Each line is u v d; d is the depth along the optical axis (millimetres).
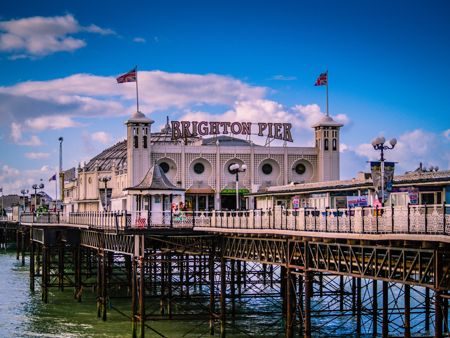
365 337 58281
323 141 123375
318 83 104750
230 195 119812
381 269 41094
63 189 181625
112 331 63656
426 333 58188
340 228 44125
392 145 45469
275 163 121812
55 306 77375
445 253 36844
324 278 93125
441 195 50625
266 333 60562
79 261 81500
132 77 95812
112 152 155500
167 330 62625
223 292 59594
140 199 67188
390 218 39875
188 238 64188
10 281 101438
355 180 66562
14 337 61875
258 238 54156
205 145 120188
